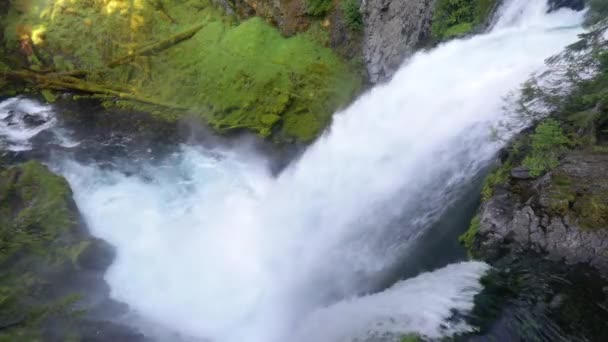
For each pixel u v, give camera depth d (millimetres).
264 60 17422
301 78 16797
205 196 14828
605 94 8562
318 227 12320
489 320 7336
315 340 9297
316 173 13820
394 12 15469
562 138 8820
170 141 16859
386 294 8992
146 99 18312
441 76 12203
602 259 7484
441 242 9555
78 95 19172
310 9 17531
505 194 8891
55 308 9930
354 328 8617
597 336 6766
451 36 13242
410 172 11023
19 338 9258
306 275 11328
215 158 16125
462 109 10836
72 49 19984
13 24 20594
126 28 19625
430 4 14094
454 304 7816
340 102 16234
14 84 19703
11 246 11250
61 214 12680
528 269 7938
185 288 11914
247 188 15016
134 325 10789
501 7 12562
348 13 16828
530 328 7051
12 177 13609
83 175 15578
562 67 9648
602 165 8297
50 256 11469
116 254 12703
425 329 7602
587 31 10062
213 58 18219
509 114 9812
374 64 16094
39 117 18375
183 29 19625
